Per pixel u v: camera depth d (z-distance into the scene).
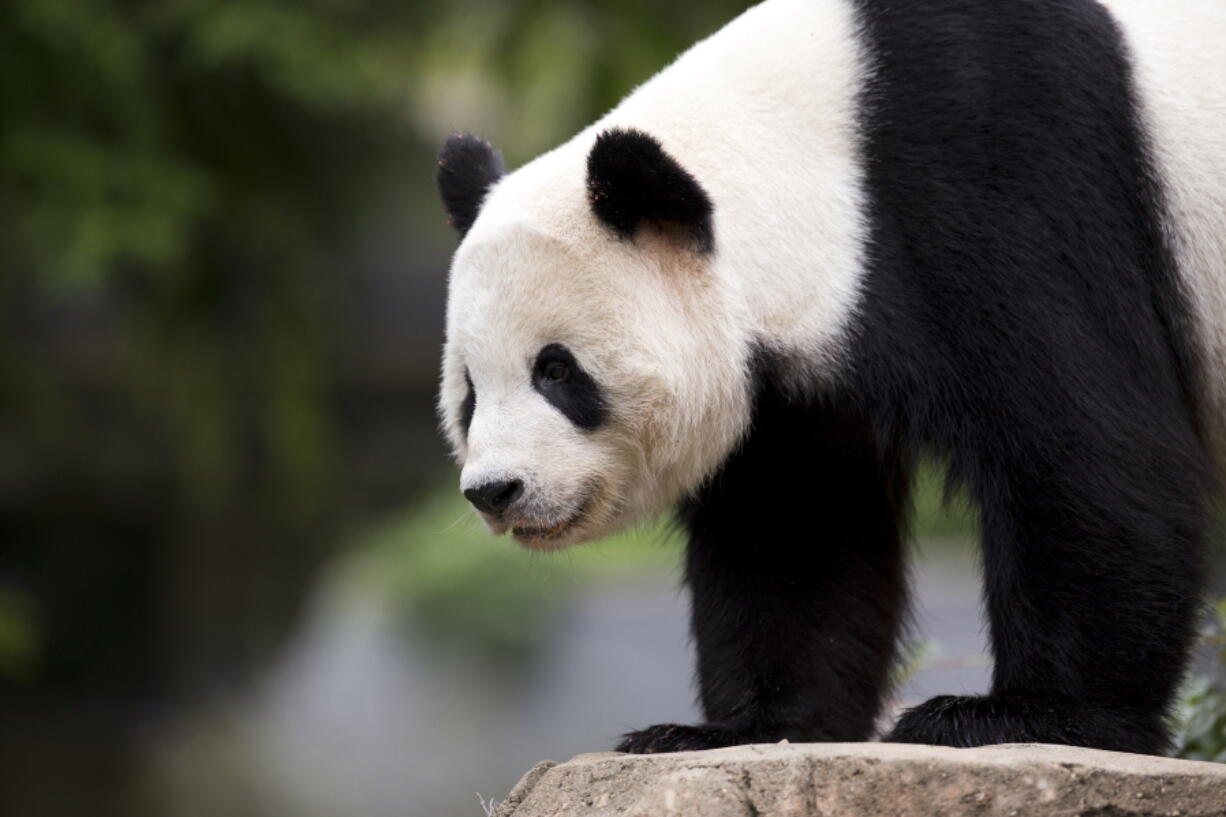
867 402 12.89
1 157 32.66
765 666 14.45
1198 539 12.48
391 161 39.28
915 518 15.68
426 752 43.12
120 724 57.09
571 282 12.82
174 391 38.03
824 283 12.92
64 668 61.91
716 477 14.26
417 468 59.09
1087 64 12.94
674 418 13.02
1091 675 12.30
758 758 10.78
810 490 14.46
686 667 41.84
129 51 32.72
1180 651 12.34
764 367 13.22
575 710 42.66
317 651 51.16
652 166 12.53
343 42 33.34
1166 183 13.05
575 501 13.00
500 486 12.72
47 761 51.06
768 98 13.40
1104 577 12.20
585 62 33.03
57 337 52.19
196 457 39.19
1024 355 12.36
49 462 57.62
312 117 36.25
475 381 13.05
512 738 42.44
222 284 37.34
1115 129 12.92
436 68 35.50
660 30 33.97
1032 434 12.30
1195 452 12.75
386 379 56.44
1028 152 12.66
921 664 15.75
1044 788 10.48
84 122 33.75
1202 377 13.43
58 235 32.31
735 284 13.05
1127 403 12.45
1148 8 13.55
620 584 45.09
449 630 45.56
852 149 13.05
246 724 53.03
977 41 13.00
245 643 61.91
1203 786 10.55
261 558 61.94
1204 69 13.26
